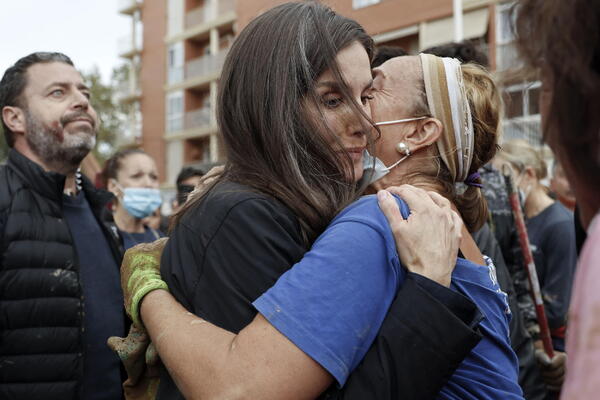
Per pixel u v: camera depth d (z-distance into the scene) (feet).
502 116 4.91
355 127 3.95
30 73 8.21
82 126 8.34
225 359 3.18
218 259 3.54
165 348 3.43
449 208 3.84
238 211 3.56
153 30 103.30
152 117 102.27
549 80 2.46
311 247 3.69
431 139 4.49
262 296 3.30
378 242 3.46
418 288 3.42
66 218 8.21
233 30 92.84
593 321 1.83
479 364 3.80
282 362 3.09
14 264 6.95
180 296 3.71
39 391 6.84
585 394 1.80
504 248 8.74
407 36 56.39
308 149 3.83
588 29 2.16
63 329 7.11
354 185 4.00
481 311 3.78
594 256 1.91
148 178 13.38
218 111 4.14
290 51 3.84
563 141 2.36
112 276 8.27
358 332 3.23
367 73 4.03
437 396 3.66
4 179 7.45
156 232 13.84
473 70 4.93
